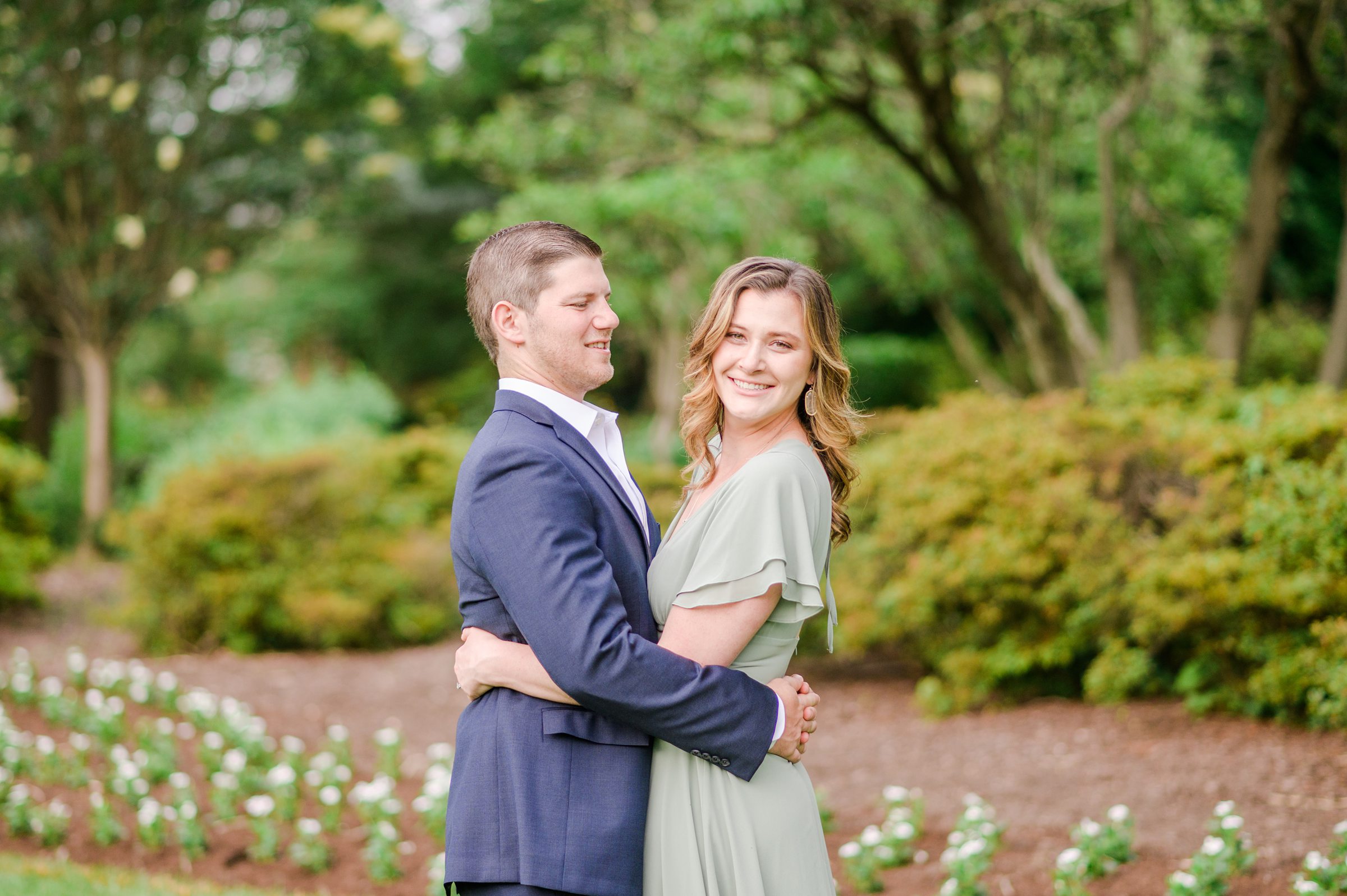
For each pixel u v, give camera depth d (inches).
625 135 425.1
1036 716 222.8
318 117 482.9
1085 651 235.5
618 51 380.2
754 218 442.6
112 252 473.4
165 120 466.0
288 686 288.8
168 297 504.4
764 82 357.7
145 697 247.3
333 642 326.0
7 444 476.1
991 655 230.8
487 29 636.7
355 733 244.8
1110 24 326.3
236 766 185.8
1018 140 399.5
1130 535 221.5
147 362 917.8
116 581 424.2
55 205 476.4
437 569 346.9
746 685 76.8
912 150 369.7
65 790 188.4
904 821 164.4
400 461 399.5
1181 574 196.5
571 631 73.2
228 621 324.5
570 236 84.4
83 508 496.4
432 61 640.4
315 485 340.5
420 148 680.4
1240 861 135.9
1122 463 230.2
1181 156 418.9
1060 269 500.1
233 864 164.4
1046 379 389.4
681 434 86.0
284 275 863.1
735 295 82.1
